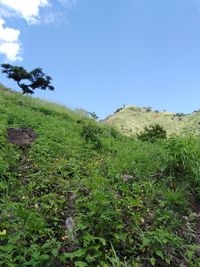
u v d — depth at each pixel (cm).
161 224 574
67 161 873
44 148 970
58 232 526
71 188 680
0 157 822
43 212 579
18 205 538
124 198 620
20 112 1505
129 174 778
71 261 460
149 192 683
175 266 495
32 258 434
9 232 496
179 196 648
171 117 12244
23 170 805
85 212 573
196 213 644
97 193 534
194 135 836
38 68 4597
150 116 13062
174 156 770
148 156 891
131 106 13725
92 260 453
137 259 480
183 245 529
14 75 4500
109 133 1584
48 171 796
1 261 418
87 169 837
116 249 495
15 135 1071
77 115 2428
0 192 673
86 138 1258
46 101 2730
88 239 468
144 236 521
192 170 726
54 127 1329
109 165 845
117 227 506
